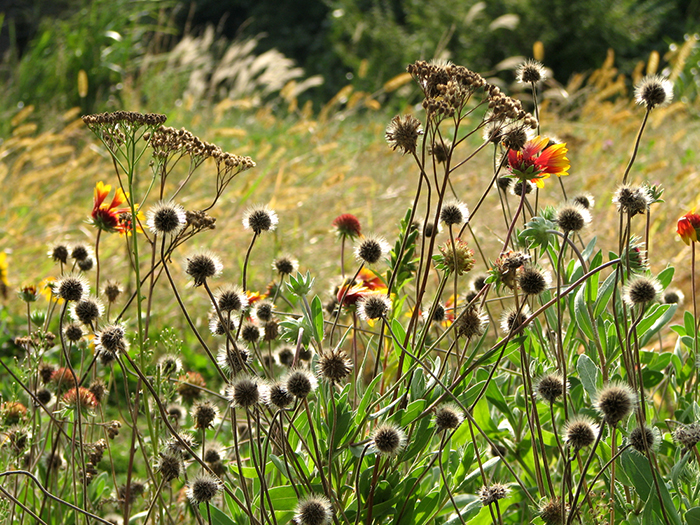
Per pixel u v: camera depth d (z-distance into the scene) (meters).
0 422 1.93
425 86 1.80
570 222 1.79
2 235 3.68
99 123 1.86
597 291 1.88
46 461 1.93
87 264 2.02
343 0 12.09
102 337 1.78
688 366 1.94
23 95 6.20
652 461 1.76
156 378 1.89
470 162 4.23
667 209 3.09
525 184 1.81
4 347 2.75
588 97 5.56
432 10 11.27
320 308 1.87
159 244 3.41
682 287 2.47
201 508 1.87
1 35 9.32
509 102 1.79
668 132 5.05
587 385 1.82
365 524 1.78
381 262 1.90
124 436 2.27
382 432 1.73
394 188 3.95
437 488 1.83
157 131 1.87
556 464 1.95
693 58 7.14
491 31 10.52
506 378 1.94
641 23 10.84
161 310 3.01
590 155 4.24
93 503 1.95
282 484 1.87
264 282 3.10
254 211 1.86
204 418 1.86
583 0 10.45
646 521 1.75
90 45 6.64
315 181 4.27
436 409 1.79
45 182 4.11
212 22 14.75
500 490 1.76
